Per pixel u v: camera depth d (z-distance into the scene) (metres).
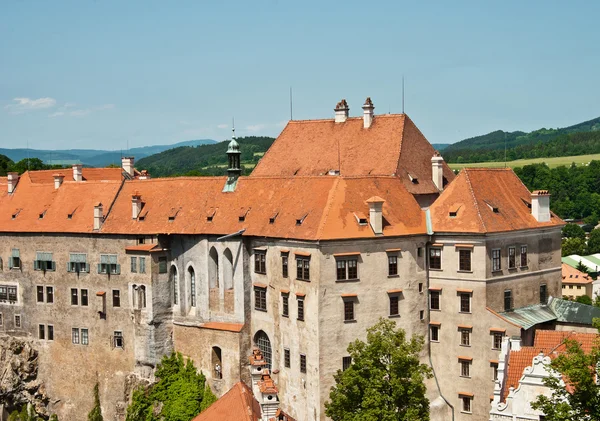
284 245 98.69
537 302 103.81
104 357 117.69
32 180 139.88
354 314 94.88
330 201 96.44
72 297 120.31
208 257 109.12
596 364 63.91
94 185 124.88
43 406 122.62
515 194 106.38
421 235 99.44
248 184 110.19
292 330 97.81
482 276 96.88
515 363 75.81
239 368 104.88
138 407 111.44
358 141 116.75
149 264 112.06
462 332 98.44
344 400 79.31
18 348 124.31
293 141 124.19
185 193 115.75
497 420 72.00
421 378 78.56
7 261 126.00
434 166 112.50
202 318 110.19
